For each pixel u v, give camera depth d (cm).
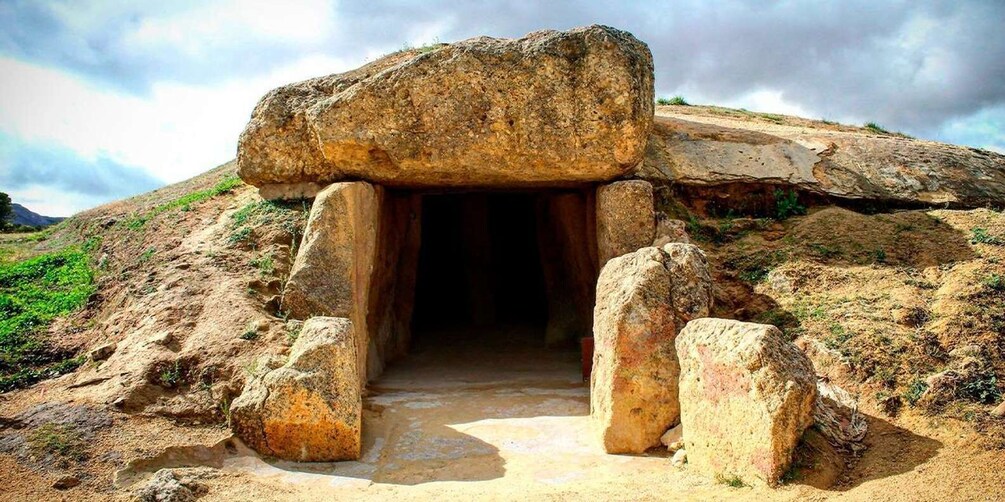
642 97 998
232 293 930
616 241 980
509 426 814
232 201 1204
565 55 989
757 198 1122
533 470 689
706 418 654
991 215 1011
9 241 1434
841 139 1236
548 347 1291
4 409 745
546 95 984
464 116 983
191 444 703
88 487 627
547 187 1109
